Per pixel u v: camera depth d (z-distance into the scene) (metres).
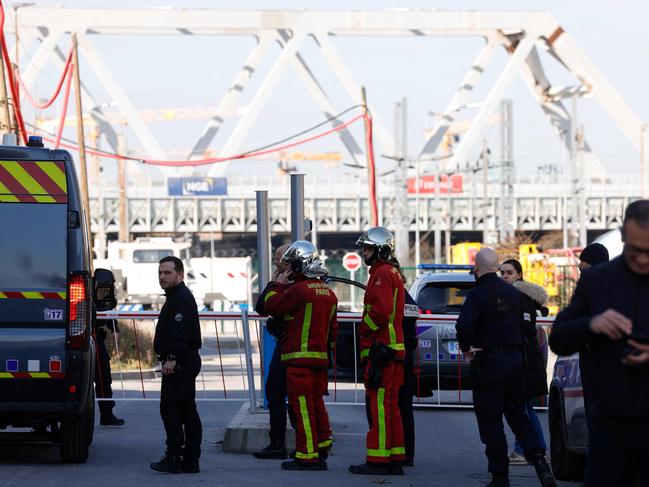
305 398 27.38
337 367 43.16
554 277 113.38
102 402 37.44
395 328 26.55
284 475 26.62
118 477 26.19
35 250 26.81
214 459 29.56
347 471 27.48
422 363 42.28
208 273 142.75
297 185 34.75
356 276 193.75
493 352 24.28
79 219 27.00
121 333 71.06
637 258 13.62
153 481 25.59
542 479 24.14
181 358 26.83
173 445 26.86
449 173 187.12
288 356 27.39
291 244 27.52
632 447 13.70
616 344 13.62
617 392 13.61
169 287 26.94
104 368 37.56
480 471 27.75
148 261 151.12
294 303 27.12
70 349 26.67
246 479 25.97
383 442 26.66
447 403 46.38
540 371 27.17
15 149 26.97
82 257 26.92
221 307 134.00
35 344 26.58
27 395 26.58
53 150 27.12
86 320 26.83
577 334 13.62
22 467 27.75
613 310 13.30
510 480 26.47
